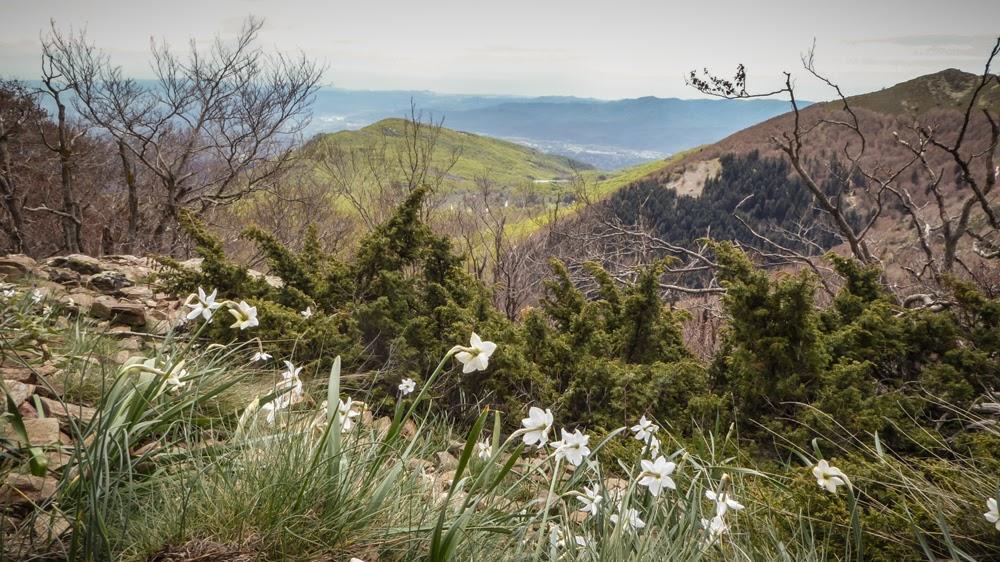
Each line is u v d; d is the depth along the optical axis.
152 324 5.31
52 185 15.52
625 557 2.06
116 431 2.10
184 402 2.42
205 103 14.12
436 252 5.87
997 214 7.93
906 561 2.53
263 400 2.71
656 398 4.38
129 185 13.41
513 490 2.69
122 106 13.02
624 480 3.27
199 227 5.68
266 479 2.17
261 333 4.51
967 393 4.04
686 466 3.12
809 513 2.79
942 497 2.76
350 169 16.11
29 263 6.91
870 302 5.38
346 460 2.39
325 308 5.62
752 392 4.30
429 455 3.16
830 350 4.70
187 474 2.19
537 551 1.98
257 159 15.05
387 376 4.49
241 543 1.97
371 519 2.16
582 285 13.07
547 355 5.05
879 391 4.55
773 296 4.32
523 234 14.88
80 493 1.76
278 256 5.91
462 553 2.09
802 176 8.97
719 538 2.42
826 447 3.83
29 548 1.79
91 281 6.53
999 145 7.83
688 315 5.77
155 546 1.92
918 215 8.80
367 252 5.73
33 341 3.72
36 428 2.46
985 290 7.07
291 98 14.64
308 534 2.01
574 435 2.12
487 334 4.73
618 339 5.50
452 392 4.64
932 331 4.61
